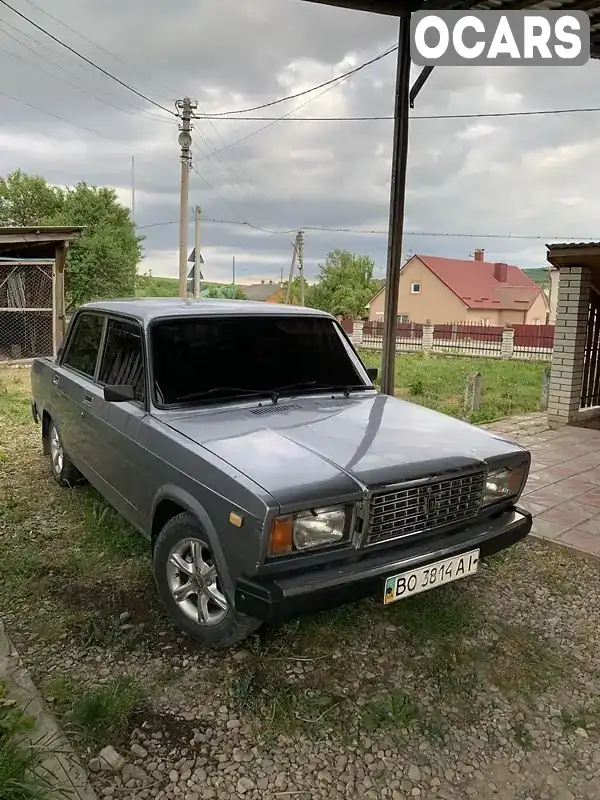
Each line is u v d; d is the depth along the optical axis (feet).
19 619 10.19
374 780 7.09
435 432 10.48
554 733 7.97
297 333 12.78
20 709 7.09
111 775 6.99
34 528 13.93
